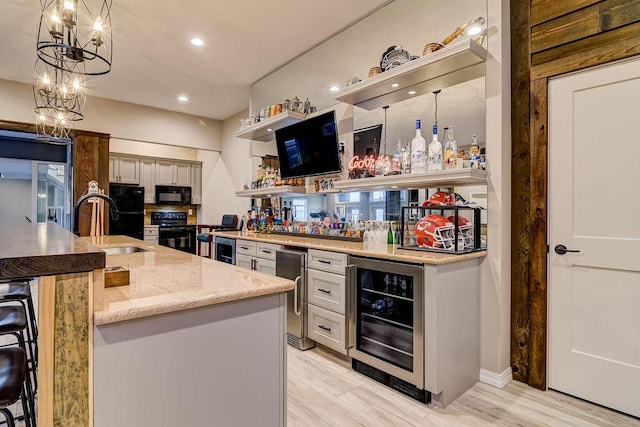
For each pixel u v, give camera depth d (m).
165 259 1.96
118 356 1.00
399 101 2.93
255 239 3.48
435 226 2.45
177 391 1.11
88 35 3.44
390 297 2.38
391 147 2.99
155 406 1.06
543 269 2.26
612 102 2.01
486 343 2.36
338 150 3.29
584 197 2.12
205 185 7.60
